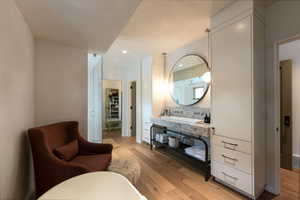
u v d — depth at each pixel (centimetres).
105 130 629
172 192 193
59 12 152
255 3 173
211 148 219
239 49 182
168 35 279
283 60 264
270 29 187
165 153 339
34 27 183
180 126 276
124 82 529
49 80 227
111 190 73
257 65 176
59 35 206
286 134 254
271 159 188
